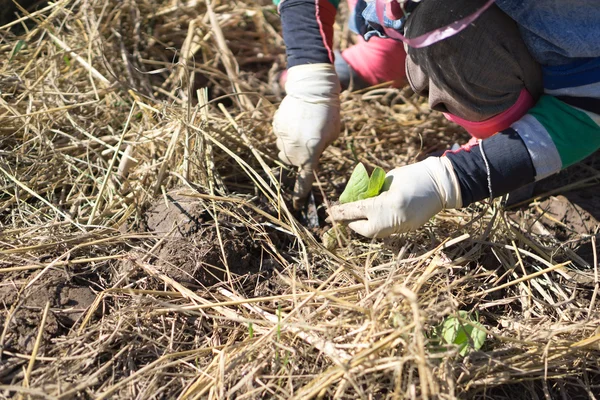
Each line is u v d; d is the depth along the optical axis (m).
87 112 2.13
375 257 1.65
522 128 1.54
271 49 2.76
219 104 2.06
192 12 2.73
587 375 1.50
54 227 1.70
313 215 1.84
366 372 1.32
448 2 1.45
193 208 1.70
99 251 1.64
